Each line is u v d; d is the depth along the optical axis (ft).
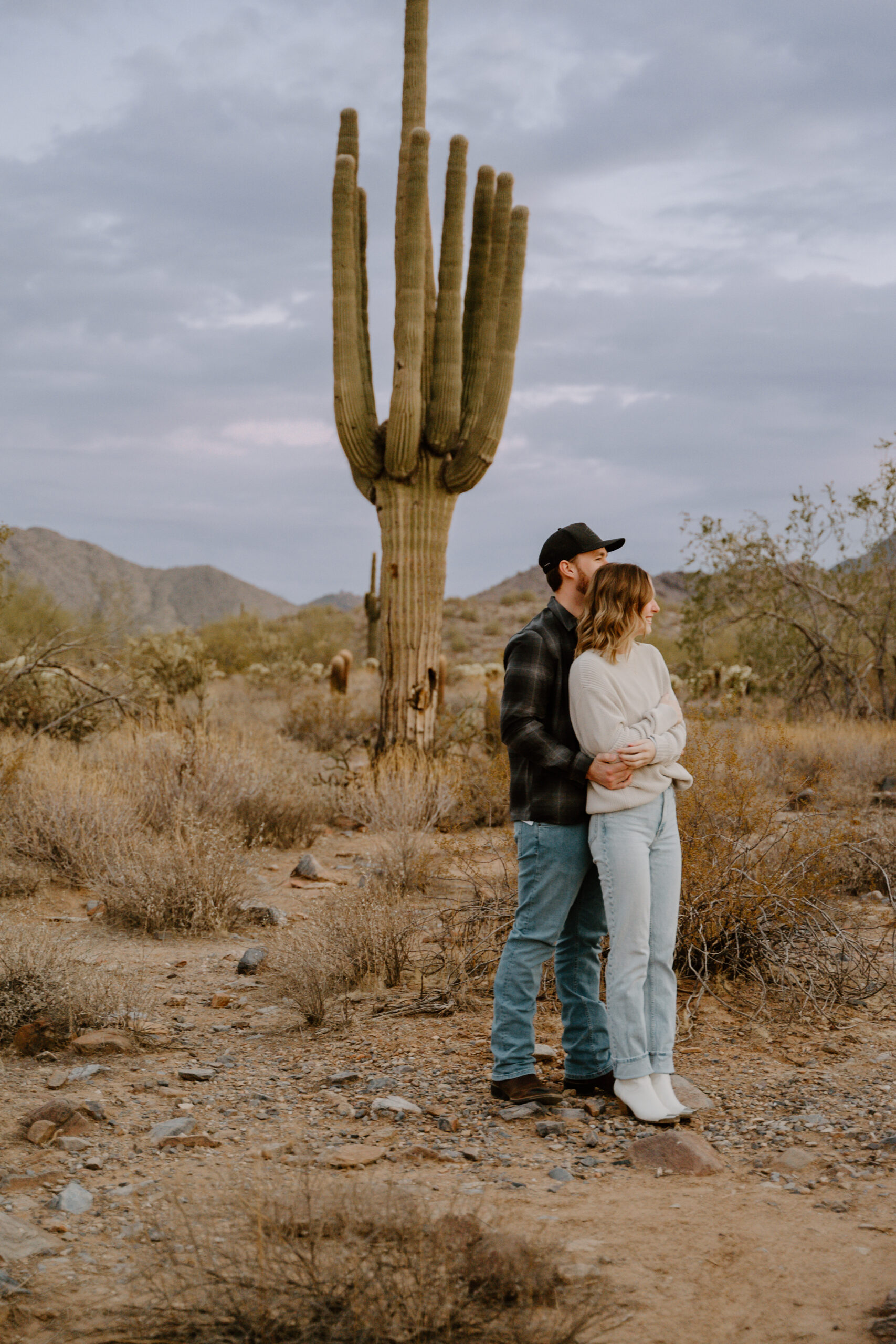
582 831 11.73
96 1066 12.82
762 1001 15.03
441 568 34.88
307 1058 13.35
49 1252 8.00
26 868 23.40
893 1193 9.18
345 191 33.40
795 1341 6.91
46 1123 10.48
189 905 20.43
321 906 21.50
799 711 50.47
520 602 178.70
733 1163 10.06
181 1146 10.27
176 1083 12.37
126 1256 7.95
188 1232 7.84
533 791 11.75
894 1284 7.64
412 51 33.99
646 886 11.46
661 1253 8.13
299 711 52.03
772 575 51.03
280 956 17.16
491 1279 7.11
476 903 18.13
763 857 16.83
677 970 16.16
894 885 20.94
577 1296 7.22
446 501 34.58
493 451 33.94
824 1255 8.08
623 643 11.46
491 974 16.42
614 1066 11.50
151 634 56.13
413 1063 13.04
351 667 94.48
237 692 74.95
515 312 33.86
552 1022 14.93
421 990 16.02
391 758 33.04
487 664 89.25
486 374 34.42
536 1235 8.27
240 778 29.27
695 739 19.56
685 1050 13.64
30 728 37.99
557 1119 11.30
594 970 12.35
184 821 24.81
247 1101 11.73
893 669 50.16
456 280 33.04
